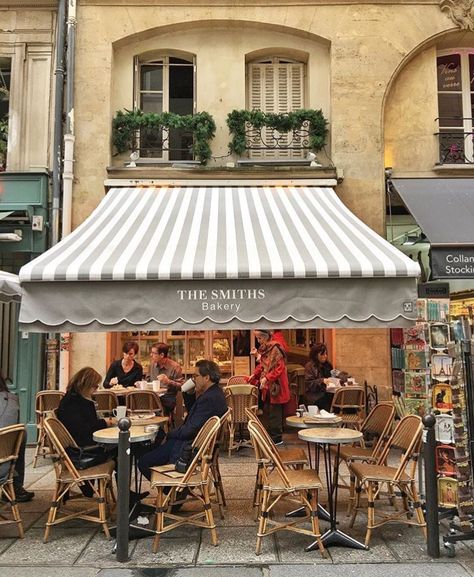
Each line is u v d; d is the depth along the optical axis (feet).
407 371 21.42
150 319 17.17
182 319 17.19
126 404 26.30
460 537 16.10
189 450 17.74
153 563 15.57
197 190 29.66
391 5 31.65
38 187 30.19
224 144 31.68
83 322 17.15
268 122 31.32
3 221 30.07
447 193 28.99
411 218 33.27
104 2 31.53
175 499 18.53
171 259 18.08
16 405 19.81
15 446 17.67
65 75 31.45
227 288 17.30
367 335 29.86
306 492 17.16
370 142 30.81
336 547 16.61
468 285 30.40
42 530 18.04
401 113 31.94
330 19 31.58
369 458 19.94
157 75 33.24
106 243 20.34
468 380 16.97
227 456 27.76
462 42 32.48
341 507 20.27
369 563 15.51
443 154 31.73
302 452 20.92
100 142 30.71
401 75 32.12
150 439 18.53
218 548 16.55
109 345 30.55
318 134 31.24
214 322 17.17
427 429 16.51
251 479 23.71
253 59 33.06
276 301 17.26
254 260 17.83
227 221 23.38
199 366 19.61
